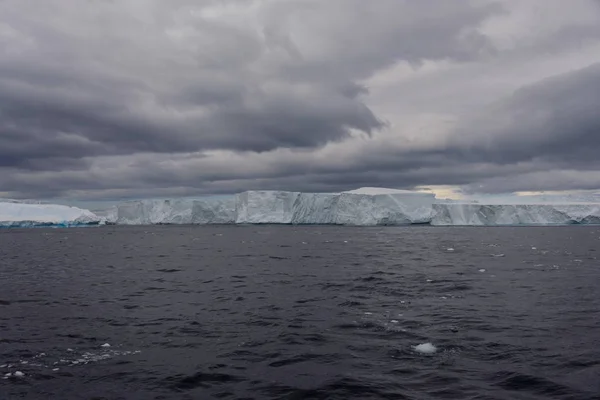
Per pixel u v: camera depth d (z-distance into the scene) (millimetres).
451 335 13195
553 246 54375
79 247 60625
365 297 19641
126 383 9766
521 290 21172
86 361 11203
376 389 9258
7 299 20031
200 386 9594
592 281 24078
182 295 20766
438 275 26797
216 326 14680
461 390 9141
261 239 75875
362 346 12258
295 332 13820
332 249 50656
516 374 9969
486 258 38156
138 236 95250
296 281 25016
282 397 8984
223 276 27672
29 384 9711
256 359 11312
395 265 32875
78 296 20734
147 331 14094
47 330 14250
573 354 11344
